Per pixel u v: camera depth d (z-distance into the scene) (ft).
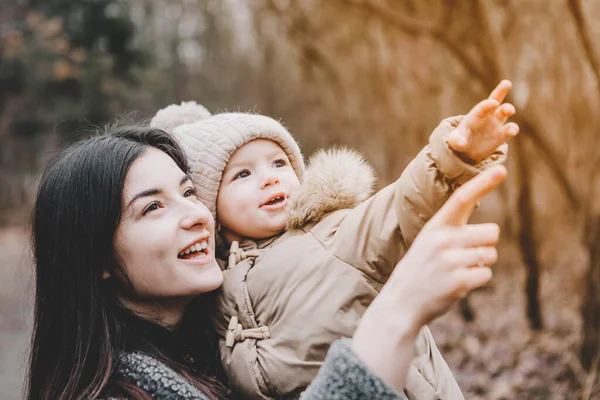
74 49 52.54
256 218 6.04
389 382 3.57
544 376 14.75
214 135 6.15
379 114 33.71
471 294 22.91
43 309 5.55
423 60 26.89
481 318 21.33
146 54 57.88
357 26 29.55
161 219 5.31
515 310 21.44
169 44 75.56
